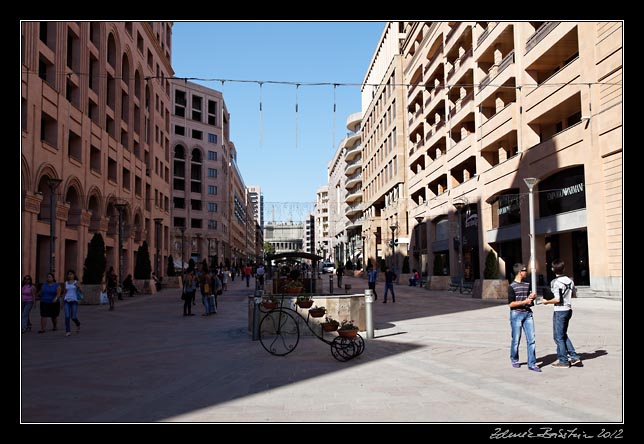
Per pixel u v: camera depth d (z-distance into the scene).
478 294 26.45
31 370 8.72
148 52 53.44
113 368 8.89
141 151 49.06
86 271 25.47
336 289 36.09
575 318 15.05
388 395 6.83
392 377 7.99
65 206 30.61
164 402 6.57
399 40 58.75
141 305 25.19
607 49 21.39
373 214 70.44
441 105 44.38
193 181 89.00
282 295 12.75
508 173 30.89
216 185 92.94
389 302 24.11
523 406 6.20
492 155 35.19
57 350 11.05
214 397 6.82
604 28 21.56
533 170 27.72
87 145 34.81
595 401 6.38
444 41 41.94
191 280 19.56
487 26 33.44
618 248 20.95
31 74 26.38
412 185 53.47
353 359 9.60
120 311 21.77
